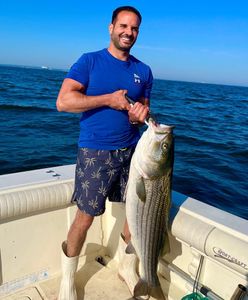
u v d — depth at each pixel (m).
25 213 2.65
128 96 2.47
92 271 3.07
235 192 7.16
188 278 2.58
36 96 26.47
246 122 21.84
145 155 2.19
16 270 2.74
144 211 2.31
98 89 2.39
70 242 2.59
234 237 2.21
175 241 2.71
